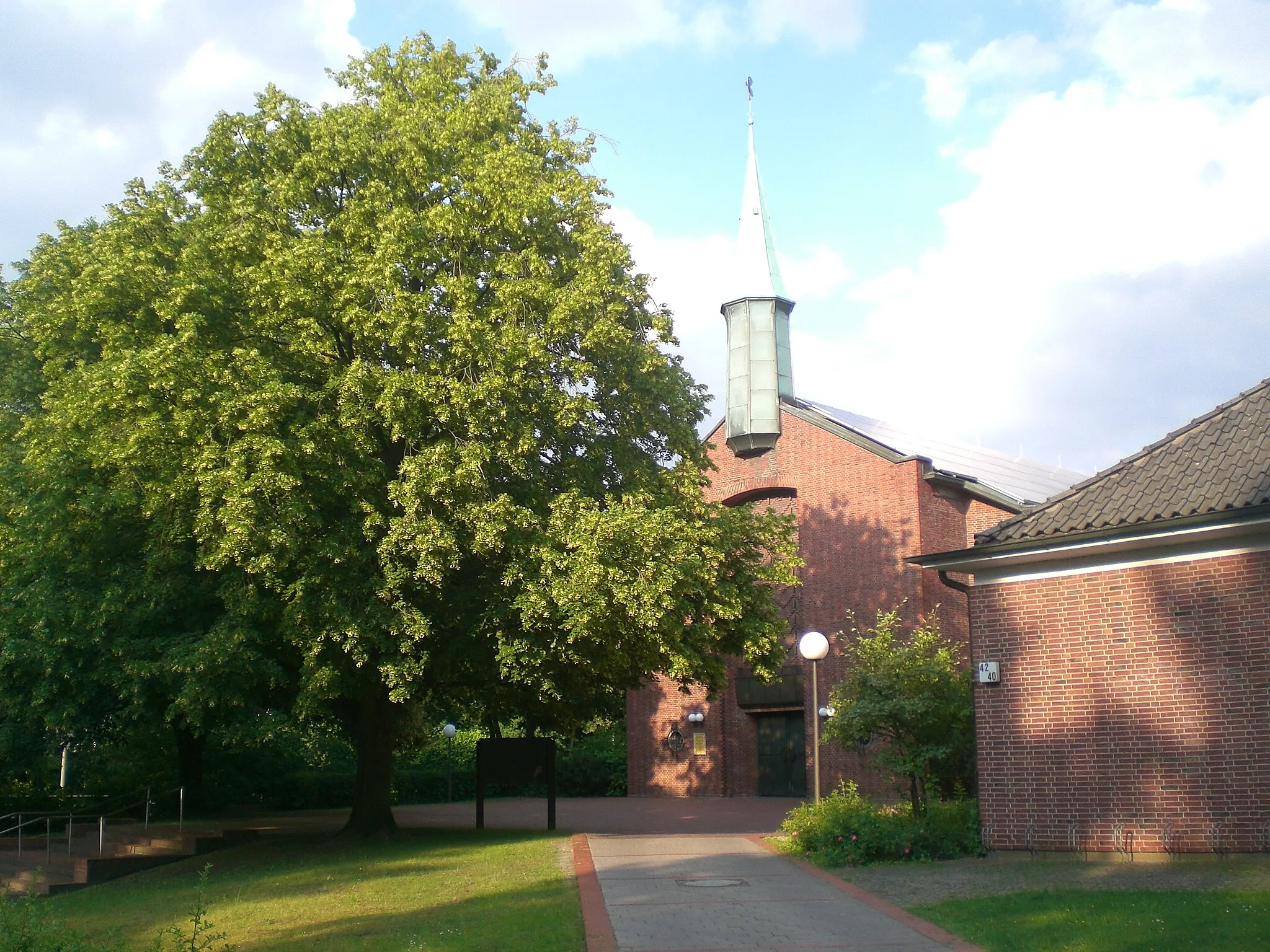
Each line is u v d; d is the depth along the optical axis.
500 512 16.52
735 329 34.50
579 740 42.72
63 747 21.95
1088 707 15.03
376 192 18.00
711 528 19.33
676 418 20.31
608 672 18.92
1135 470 15.70
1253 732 13.66
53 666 17.59
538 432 18.39
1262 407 15.37
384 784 20.61
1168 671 14.41
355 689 18.59
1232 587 14.00
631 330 19.08
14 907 9.29
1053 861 14.48
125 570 17.83
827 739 17.92
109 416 16.72
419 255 17.62
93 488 17.33
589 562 16.30
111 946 9.08
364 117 18.64
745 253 34.84
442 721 37.47
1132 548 14.72
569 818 26.97
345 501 17.05
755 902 12.36
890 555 30.42
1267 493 13.51
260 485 15.55
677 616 17.84
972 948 10.05
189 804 27.17
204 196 18.53
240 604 16.72
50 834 21.88
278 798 33.72
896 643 26.97
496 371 16.83
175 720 20.02
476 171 18.38
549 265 18.61
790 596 32.91
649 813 28.31
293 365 17.38
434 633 18.33
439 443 16.94
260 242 17.55
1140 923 10.34
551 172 19.50
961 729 17.28
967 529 31.59
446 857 16.77
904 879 13.84
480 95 19.84
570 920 11.23
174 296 16.72
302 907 12.62
